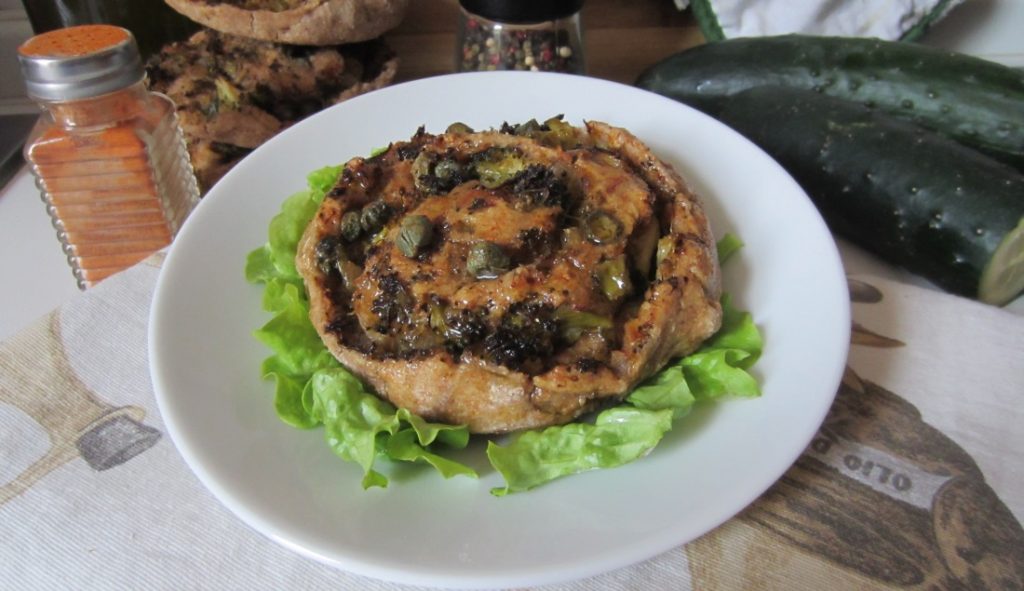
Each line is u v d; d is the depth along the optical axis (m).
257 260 0.29
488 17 0.40
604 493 0.22
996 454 0.26
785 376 0.25
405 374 0.24
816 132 0.34
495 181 0.28
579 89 0.35
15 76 0.46
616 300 0.26
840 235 0.36
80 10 0.42
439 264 0.26
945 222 0.31
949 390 0.28
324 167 0.33
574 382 0.24
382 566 0.20
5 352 0.29
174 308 0.27
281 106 0.39
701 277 0.26
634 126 0.34
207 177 0.39
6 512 0.25
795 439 0.23
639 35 0.48
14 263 0.37
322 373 0.25
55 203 0.33
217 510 0.25
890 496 0.25
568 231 0.26
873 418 0.27
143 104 0.33
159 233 0.34
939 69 0.37
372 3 0.39
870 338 0.30
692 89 0.41
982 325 0.30
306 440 0.24
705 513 0.21
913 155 0.32
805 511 0.24
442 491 0.23
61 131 0.31
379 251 0.27
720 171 0.31
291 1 0.39
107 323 0.30
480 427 0.24
